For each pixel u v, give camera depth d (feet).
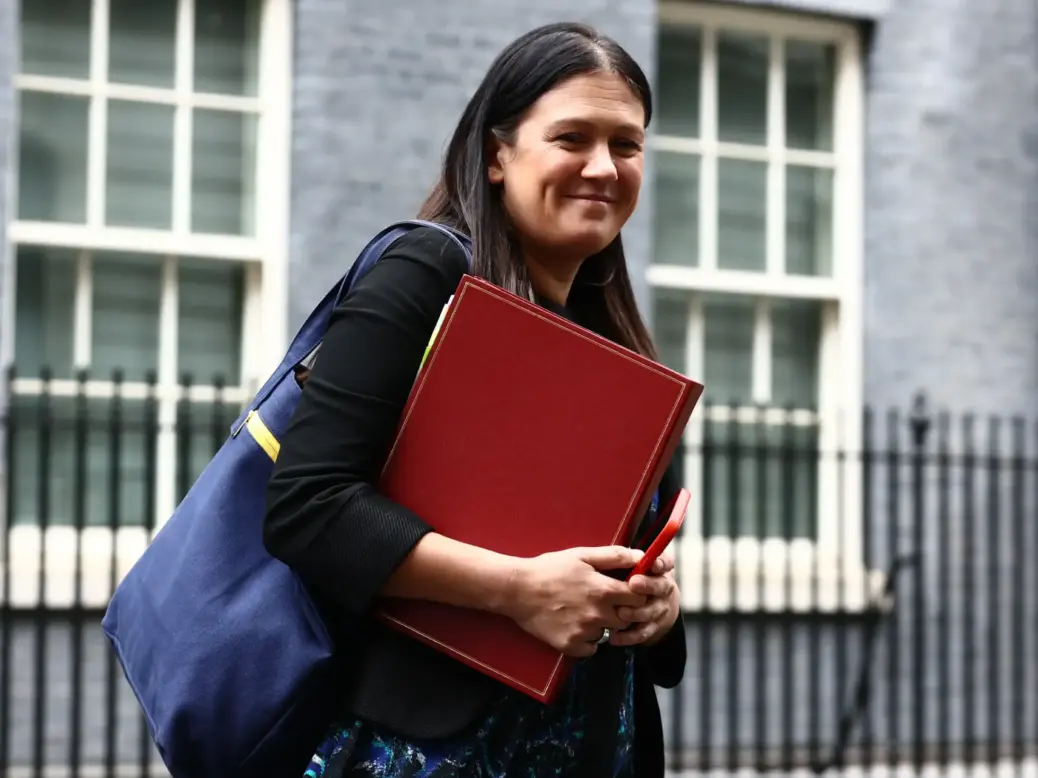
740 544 26.25
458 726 6.29
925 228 27.07
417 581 6.19
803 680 25.62
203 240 23.35
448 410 6.42
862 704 24.22
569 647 6.20
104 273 23.16
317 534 6.14
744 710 25.32
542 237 6.81
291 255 23.61
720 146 26.68
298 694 6.36
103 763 21.76
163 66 23.40
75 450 22.82
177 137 23.40
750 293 26.78
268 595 6.46
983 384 27.17
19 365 22.67
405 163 24.06
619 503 6.40
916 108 27.12
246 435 6.65
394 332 6.38
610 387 6.43
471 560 6.18
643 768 7.44
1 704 20.42
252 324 23.73
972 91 27.37
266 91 23.77
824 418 26.99
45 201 22.79
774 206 26.91
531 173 6.74
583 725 6.78
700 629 25.09
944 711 24.00
